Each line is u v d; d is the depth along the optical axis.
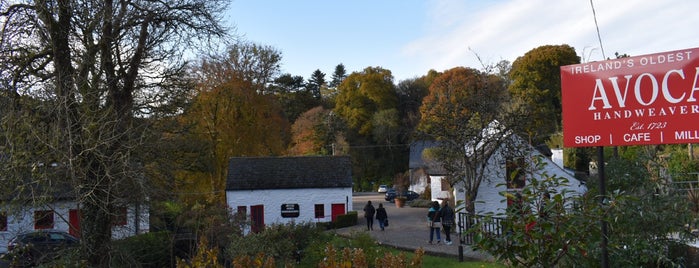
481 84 25.09
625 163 11.09
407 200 55.38
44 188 11.79
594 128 6.59
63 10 14.47
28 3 14.15
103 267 13.48
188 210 17.72
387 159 69.12
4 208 11.34
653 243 8.66
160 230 17.34
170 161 16.42
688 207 9.23
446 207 18.92
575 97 6.74
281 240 14.97
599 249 7.01
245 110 39.31
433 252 16.92
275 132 42.75
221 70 38.06
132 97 16.25
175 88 17.55
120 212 14.34
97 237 13.48
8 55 13.79
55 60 14.30
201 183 35.62
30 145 11.73
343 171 37.75
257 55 41.53
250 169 37.38
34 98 13.23
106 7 14.70
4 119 11.52
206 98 36.81
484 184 24.14
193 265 9.30
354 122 67.06
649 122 6.23
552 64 46.19
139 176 13.76
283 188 36.34
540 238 5.76
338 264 7.85
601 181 6.54
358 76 68.12
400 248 18.50
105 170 12.54
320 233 17.44
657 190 10.17
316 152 63.19
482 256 15.04
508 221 6.00
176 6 16.47
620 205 6.36
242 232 18.84
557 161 35.12
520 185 20.80
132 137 14.12
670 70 6.13
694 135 5.96
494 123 23.20
